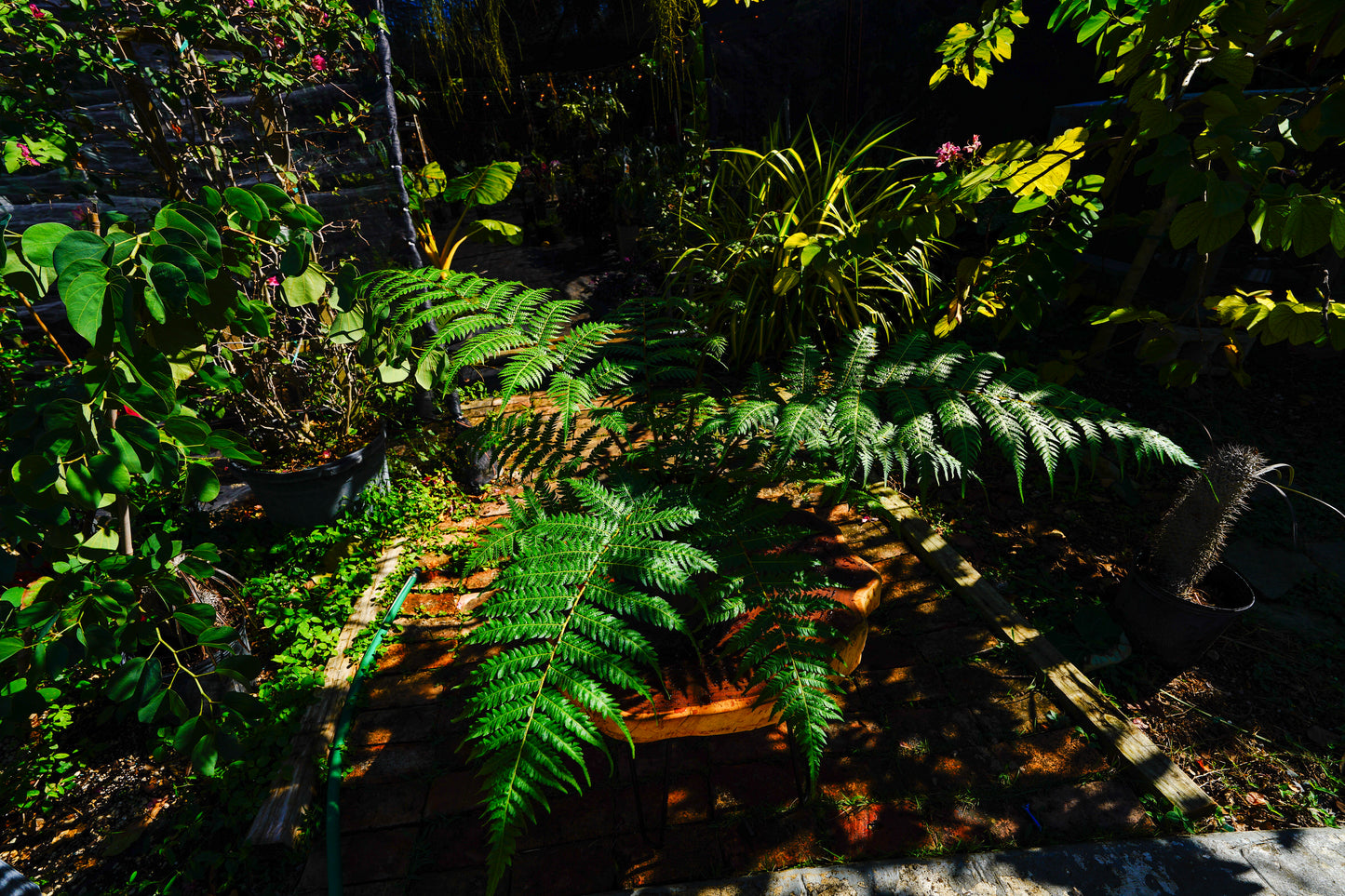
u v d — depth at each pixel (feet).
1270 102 6.28
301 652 9.13
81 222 8.33
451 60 23.57
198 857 6.86
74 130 9.57
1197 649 8.37
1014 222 9.95
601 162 25.12
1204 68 6.88
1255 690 8.36
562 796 7.15
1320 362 14.90
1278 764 7.46
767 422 5.99
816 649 4.98
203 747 6.61
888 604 9.57
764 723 5.57
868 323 16.03
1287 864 6.30
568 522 5.54
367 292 8.05
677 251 17.78
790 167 16.29
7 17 8.14
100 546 6.70
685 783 7.26
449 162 27.40
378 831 6.99
